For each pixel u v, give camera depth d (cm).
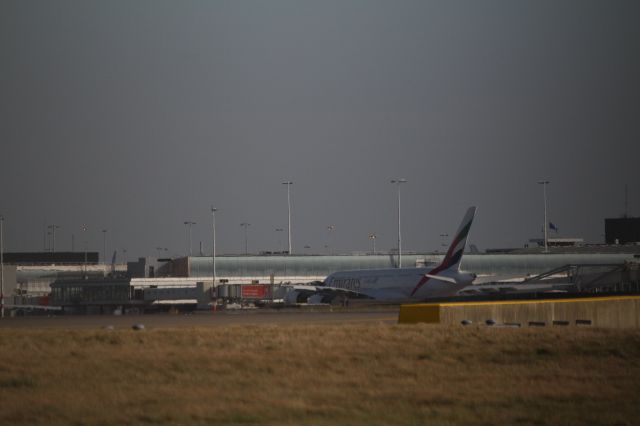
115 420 12488
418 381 15750
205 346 19012
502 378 16212
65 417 12625
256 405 13500
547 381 16025
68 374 15762
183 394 14250
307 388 14912
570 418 13138
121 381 15300
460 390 15000
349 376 16075
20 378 15338
